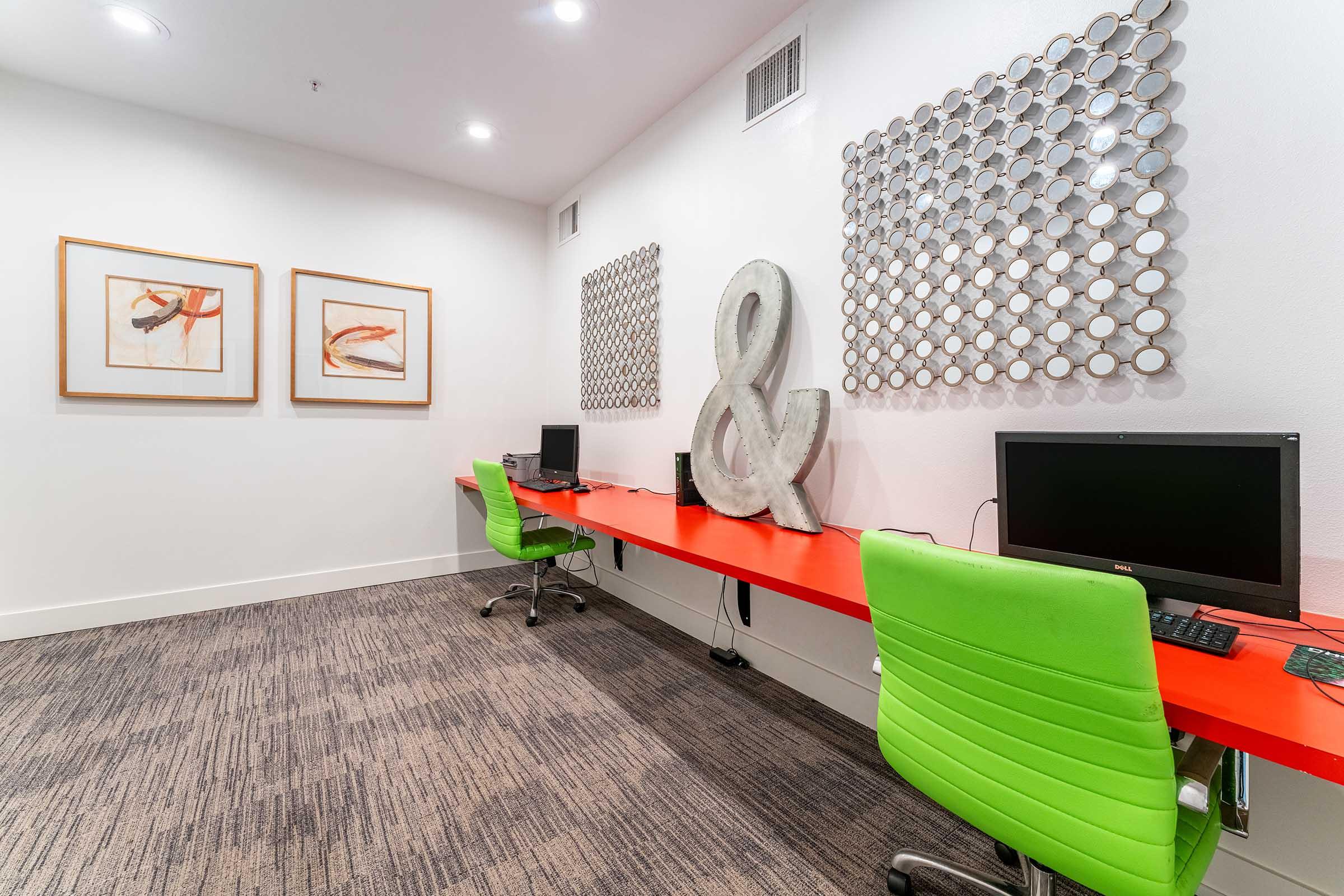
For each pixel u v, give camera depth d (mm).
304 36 2250
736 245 2434
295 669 2287
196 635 2619
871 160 1852
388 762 1671
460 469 3754
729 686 2186
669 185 2834
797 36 2133
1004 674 810
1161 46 1235
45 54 2346
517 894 1204
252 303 3016
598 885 1231
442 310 3654
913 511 1775
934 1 1691
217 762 1661
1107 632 686
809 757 1718
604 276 3367
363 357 3365
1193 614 1135
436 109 2801
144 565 2797
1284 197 1097
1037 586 727
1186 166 1218
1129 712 701
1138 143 1284
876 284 1857
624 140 3119
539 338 4070
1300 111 1076
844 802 1510
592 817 1442
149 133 2766
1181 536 1039
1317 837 1082
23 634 2529
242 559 3045
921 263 1714
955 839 1376
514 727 1870
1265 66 1115
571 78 2557
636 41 2311
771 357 2131
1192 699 792
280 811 1452
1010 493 1295
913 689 980
